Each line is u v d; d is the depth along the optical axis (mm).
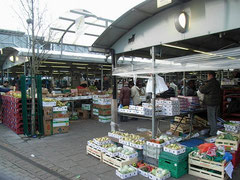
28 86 8414
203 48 6324
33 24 6660
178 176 3811
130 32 5324
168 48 6047
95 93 10531
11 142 6098
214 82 5699
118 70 5695
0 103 8891
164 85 4789
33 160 4711
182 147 4121
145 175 3898
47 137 6645
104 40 5602
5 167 4348
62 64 12531
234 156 4219
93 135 6875
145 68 4965
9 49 10742
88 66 13656
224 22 3586
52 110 6918
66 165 4438
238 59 3955
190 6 4031
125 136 5055
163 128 7781
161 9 4469
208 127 6953
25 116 6719
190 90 7496
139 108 5039
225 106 7184
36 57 6922
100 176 3914
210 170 3775
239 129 5562
